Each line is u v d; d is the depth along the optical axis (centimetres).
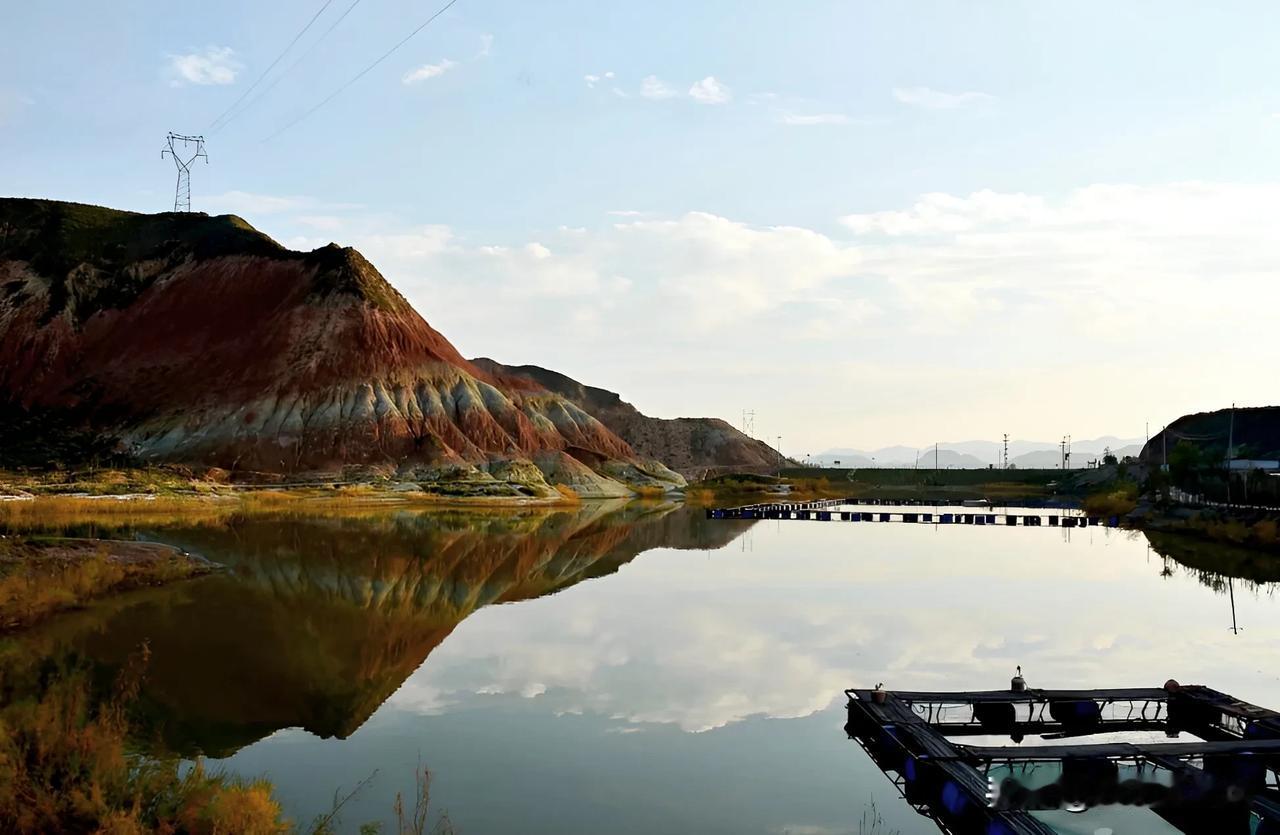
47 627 2622
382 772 1549
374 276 15800
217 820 1126
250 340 14425
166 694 1967
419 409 13812
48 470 11362
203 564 3941
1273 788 1567
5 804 1042
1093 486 14350
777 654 2484
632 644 2608
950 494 15762
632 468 15938
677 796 1470
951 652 2527
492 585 3788
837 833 1362
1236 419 13562
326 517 7431
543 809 1412
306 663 2305
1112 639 2723
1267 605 3362
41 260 15900
